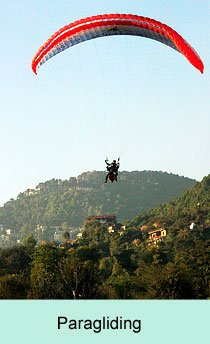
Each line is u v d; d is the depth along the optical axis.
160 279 59.94
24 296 60.41
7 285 59.44
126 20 32.72
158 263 107.81
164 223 176.38
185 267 65.62
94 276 60.00
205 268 76.44
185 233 147.25
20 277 63.09
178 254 109.19
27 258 106.25
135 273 100.94
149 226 178.38
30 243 164.62
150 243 157.62
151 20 32.50
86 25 33.25
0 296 58.78
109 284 69.38
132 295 68.69
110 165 33.44
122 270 97.62
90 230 180.25
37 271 65.81
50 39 34.25
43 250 81.25
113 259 117.44
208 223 162.00
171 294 58.78
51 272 61.81
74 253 87.75
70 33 33.69
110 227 190.38
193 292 59.84
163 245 143.62
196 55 31.41
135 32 33.59
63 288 58.12
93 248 113.88
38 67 35.22
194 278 62.66
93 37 34.28
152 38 33.94
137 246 149.38
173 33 32.06
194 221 167.88
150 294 60.25
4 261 105.50
